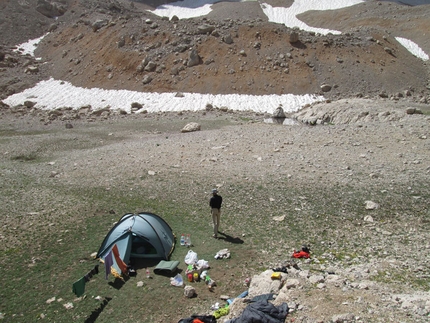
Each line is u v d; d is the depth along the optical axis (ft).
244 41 202.90
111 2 300.40
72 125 128.88
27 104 169.17
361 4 323.37
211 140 93.56
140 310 36.58
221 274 41.60
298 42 202.18
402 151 76.69
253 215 55.16
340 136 90.22
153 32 215.31
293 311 31.42
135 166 76.89
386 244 45.85
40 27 265.75
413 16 273.33
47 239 50.16
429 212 53.06
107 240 45.65
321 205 56.85
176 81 186.80
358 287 34.96
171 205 59.41
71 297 38.78
